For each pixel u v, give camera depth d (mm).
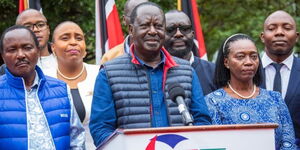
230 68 8359
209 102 8234
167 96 7410
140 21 7426
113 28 11070
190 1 11375
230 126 6449
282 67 9695
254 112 8195
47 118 7383
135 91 7391
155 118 7363
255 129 6520
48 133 7336
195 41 11281
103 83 7418
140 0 9430
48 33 9758
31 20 9562
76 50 9000
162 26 7477
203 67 9383
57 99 7504
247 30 18594
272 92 8422
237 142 6477
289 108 9344
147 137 6328
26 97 7375
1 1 13586
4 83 7391
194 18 11336
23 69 7375
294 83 9484
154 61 7570
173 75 7531
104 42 11281
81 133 7668
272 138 6535
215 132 6438
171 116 7348
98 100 7402
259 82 8492
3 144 7207
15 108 7297
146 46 7410
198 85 7641
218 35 18875
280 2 17859
